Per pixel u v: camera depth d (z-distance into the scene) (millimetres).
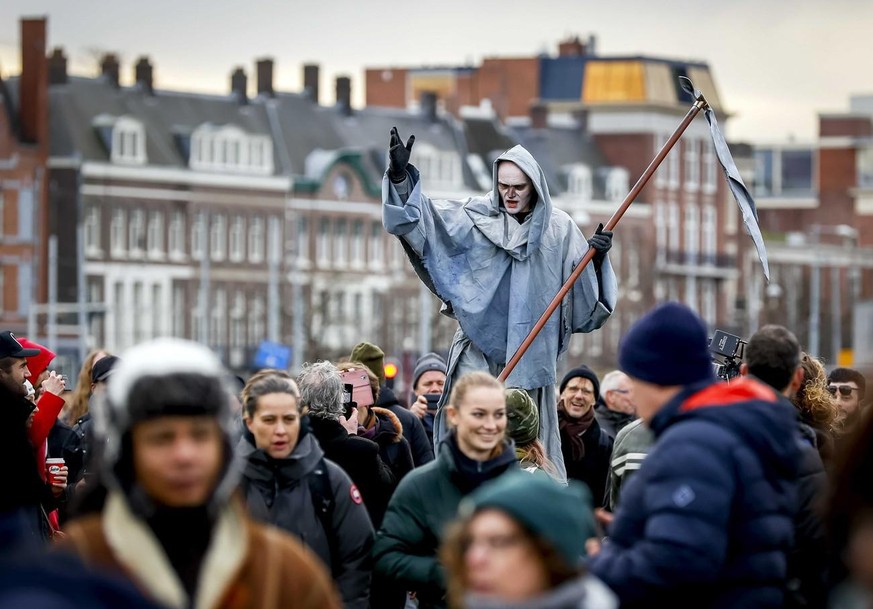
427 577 15500
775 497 13125
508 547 10469
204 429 10461
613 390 26844
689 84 20250
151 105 158875
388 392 23328
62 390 21828
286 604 10641
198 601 10398
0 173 147625
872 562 9406
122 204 153750
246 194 162000
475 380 15641
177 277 157500
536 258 20266
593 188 196125
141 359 10516
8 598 9062
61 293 151000
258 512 15531
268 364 74125
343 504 15734
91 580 9258
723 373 21125
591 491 24406
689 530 12719
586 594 10609
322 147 169625
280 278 163500
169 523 10469
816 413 19344
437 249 20156
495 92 197875
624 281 196750
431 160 179500
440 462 15758
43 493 19969
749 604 12953
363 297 169500
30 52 149000
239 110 165125
